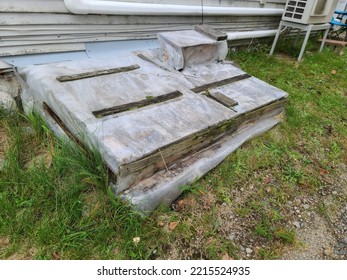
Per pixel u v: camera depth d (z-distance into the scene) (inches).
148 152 71.3
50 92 84.4
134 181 73.5
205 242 71.3
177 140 77.3
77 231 67.0
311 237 77.7
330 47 239.1
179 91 98.8
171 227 72.4
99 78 96.5
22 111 102.6
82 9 101.1
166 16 135.6
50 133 87.4
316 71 180.1
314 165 103.3
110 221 68.8
